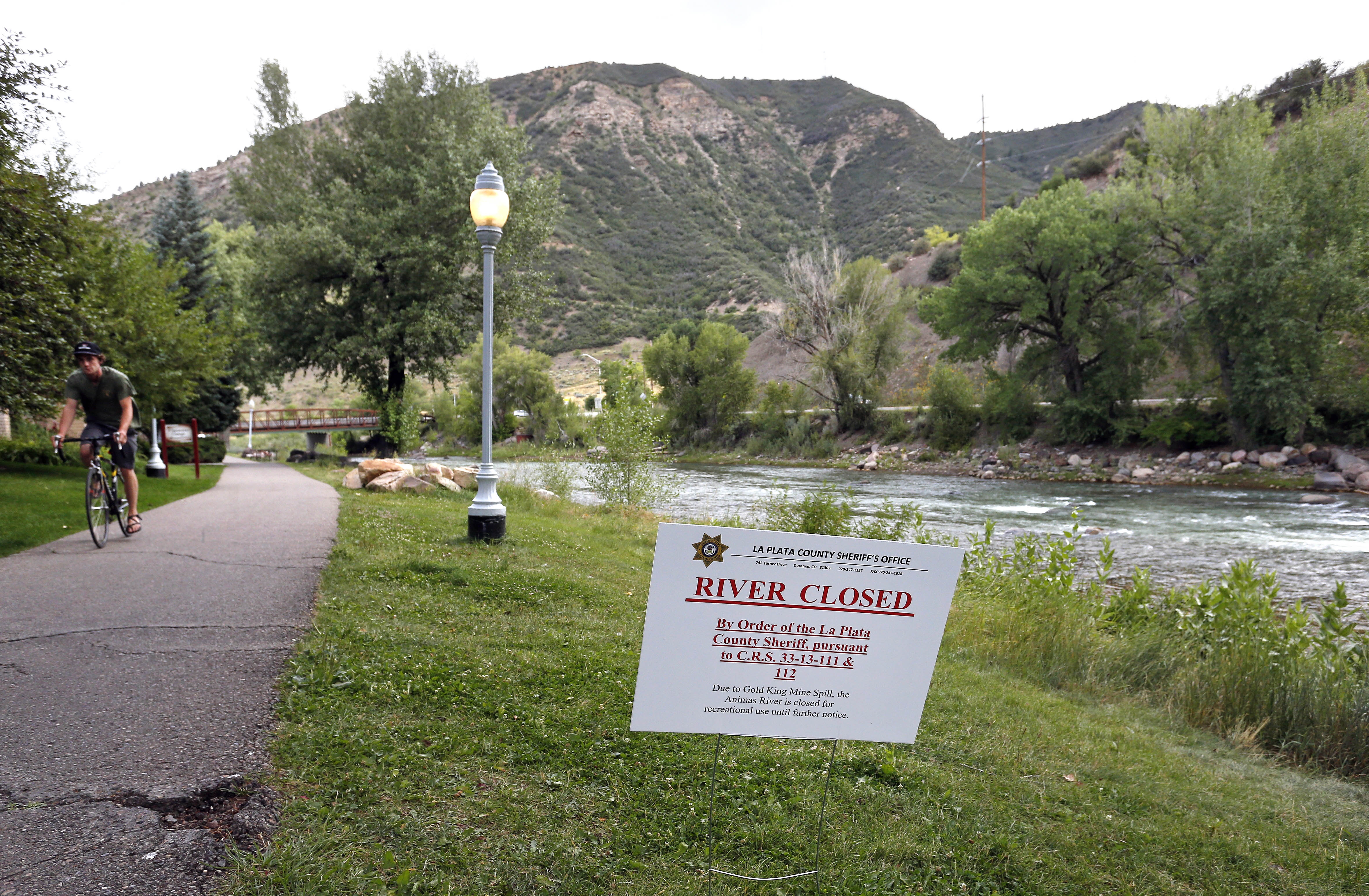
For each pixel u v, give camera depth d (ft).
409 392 123.03
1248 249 104.32
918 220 559.38
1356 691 18.84
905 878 9.39
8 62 38.19
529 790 10.16
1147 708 20.66
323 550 25.49
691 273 548.31
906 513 40.52
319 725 11.27
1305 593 40.96
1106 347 124.36
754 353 290.35
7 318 40.37
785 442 175.11
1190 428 114.73
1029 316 125.90
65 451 62.95
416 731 11.44
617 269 551.59
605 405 67.72
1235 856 11.17
